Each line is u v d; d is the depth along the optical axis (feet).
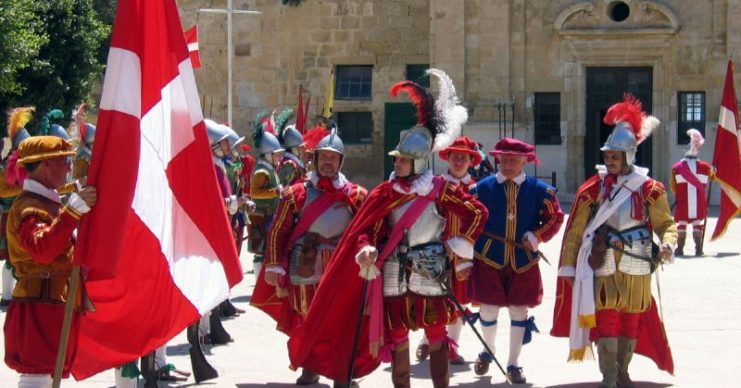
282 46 123.24
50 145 24.12
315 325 27.66
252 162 51.67
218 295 24.66
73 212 22.43
